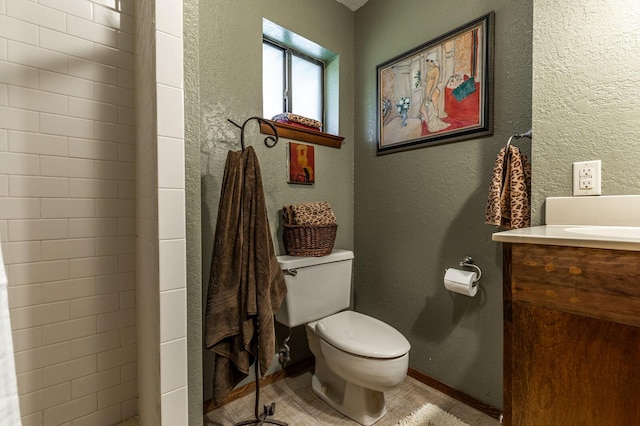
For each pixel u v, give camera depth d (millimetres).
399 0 1779
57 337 1036
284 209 1635
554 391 613
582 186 929
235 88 1492
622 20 872
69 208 1054
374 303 1938
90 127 1088
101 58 1103
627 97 865
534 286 638
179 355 798
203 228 1401
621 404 539
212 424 1351
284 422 1359
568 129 961
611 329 547
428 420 1369
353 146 2072
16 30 954
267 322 1092
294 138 1750
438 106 1576
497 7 1361
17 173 964
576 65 945
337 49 1962
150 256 880
